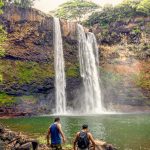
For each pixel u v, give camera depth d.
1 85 62.19
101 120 48.75
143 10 82.12
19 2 81.12
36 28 69.00
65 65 73.12
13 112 61.66
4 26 65.38
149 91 77.62
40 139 23.09
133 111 75.56
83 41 76.94
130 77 78.62
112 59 80.19
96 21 85.12
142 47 80.88
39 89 67.19
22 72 66.06
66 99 72.00
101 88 77.38
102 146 21.25
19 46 67.00
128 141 27.44
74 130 35.09
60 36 72.81
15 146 20.73
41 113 65.56
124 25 82.81
